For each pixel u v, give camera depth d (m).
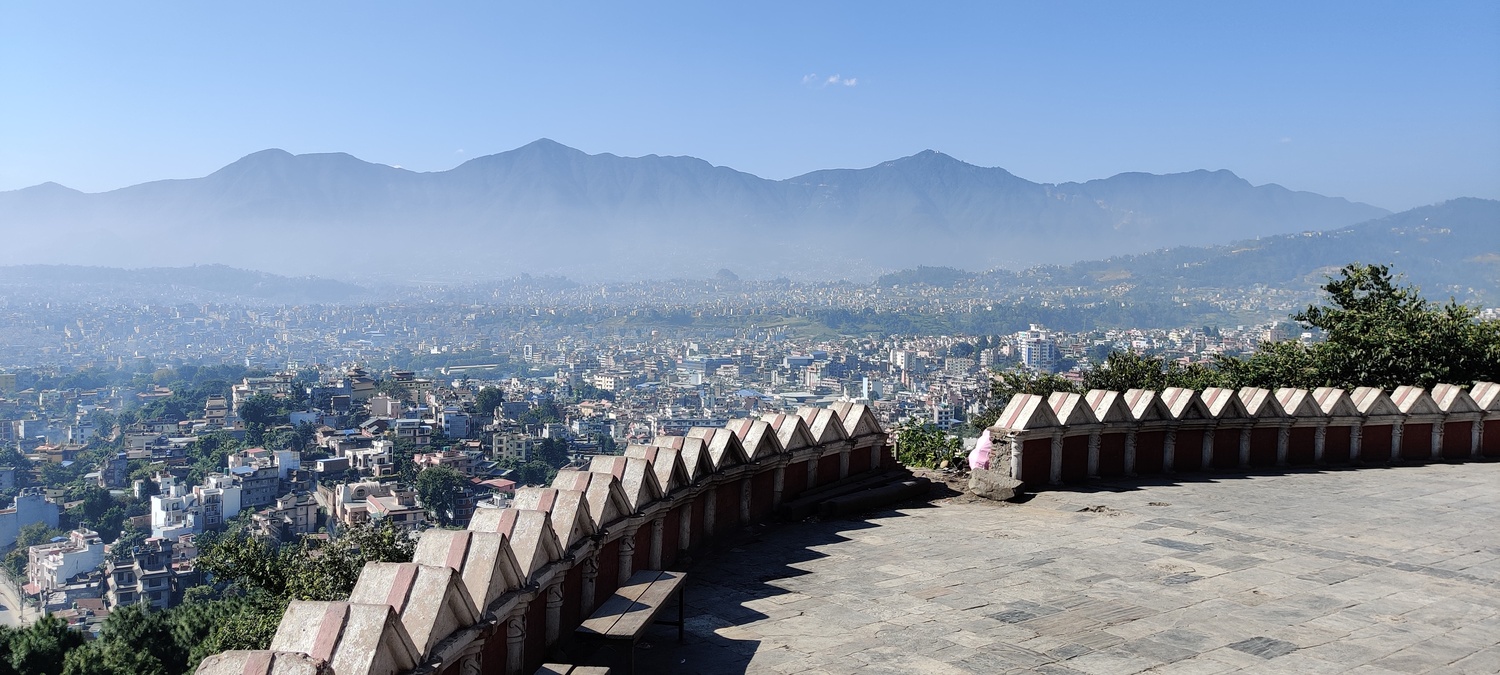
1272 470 18.56
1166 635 9.09
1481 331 24.39
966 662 8.34
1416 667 8.35
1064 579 11.02
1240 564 11.73
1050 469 16.78
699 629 9.23
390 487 142.38
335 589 19.50
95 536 144.88
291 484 158.75
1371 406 19.61
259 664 4.24
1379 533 13.45
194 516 143.25
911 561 11.80
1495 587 10.86
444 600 5.46
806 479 15.08
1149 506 15.17
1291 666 8.33
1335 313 26.41
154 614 39.06
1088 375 31.64
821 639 8.95
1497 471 18.77
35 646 37.62
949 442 22.59
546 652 7.62
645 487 9.89
